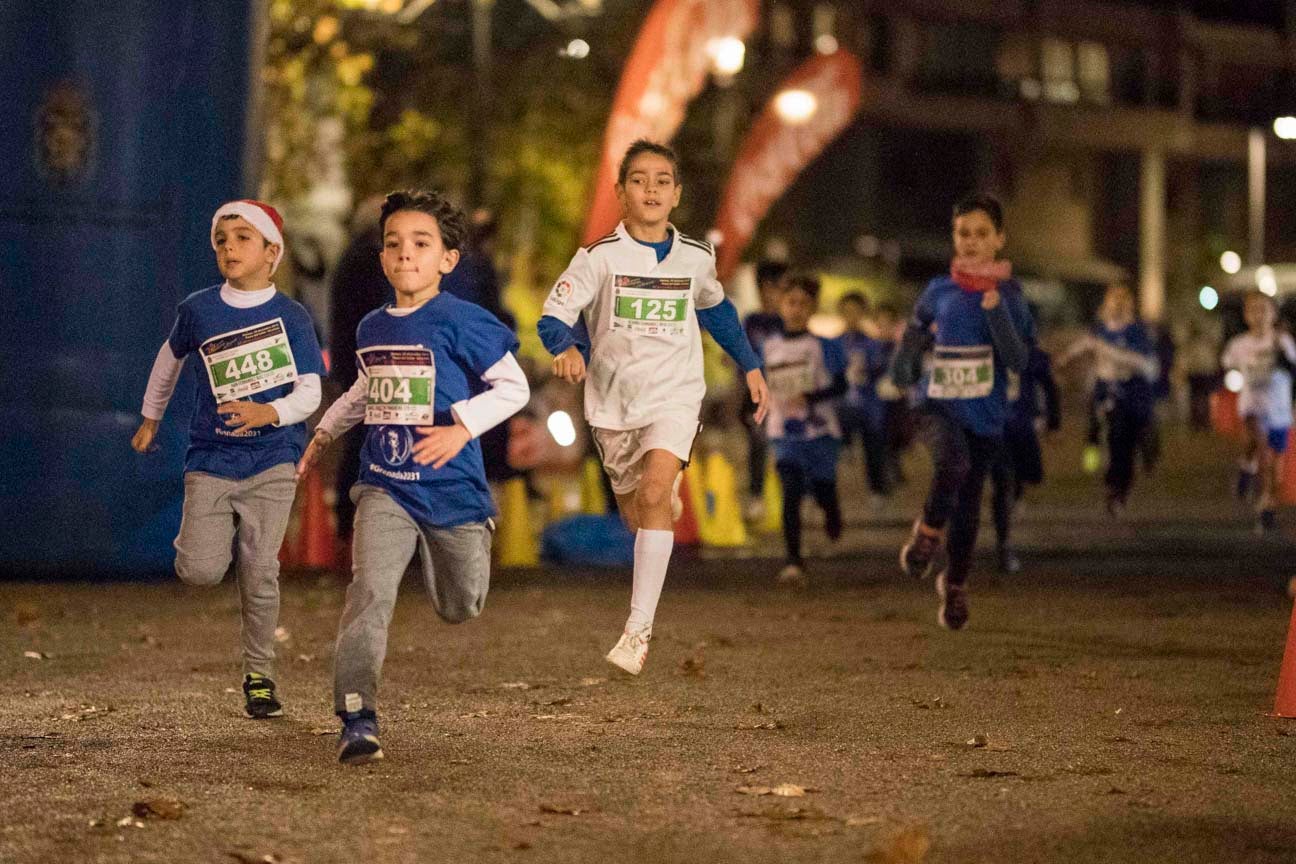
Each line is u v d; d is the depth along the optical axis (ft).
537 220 213.05
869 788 31.99
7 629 56.39
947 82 373.61
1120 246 410.11
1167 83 414.62
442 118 200.23
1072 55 397.80
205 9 68.90
